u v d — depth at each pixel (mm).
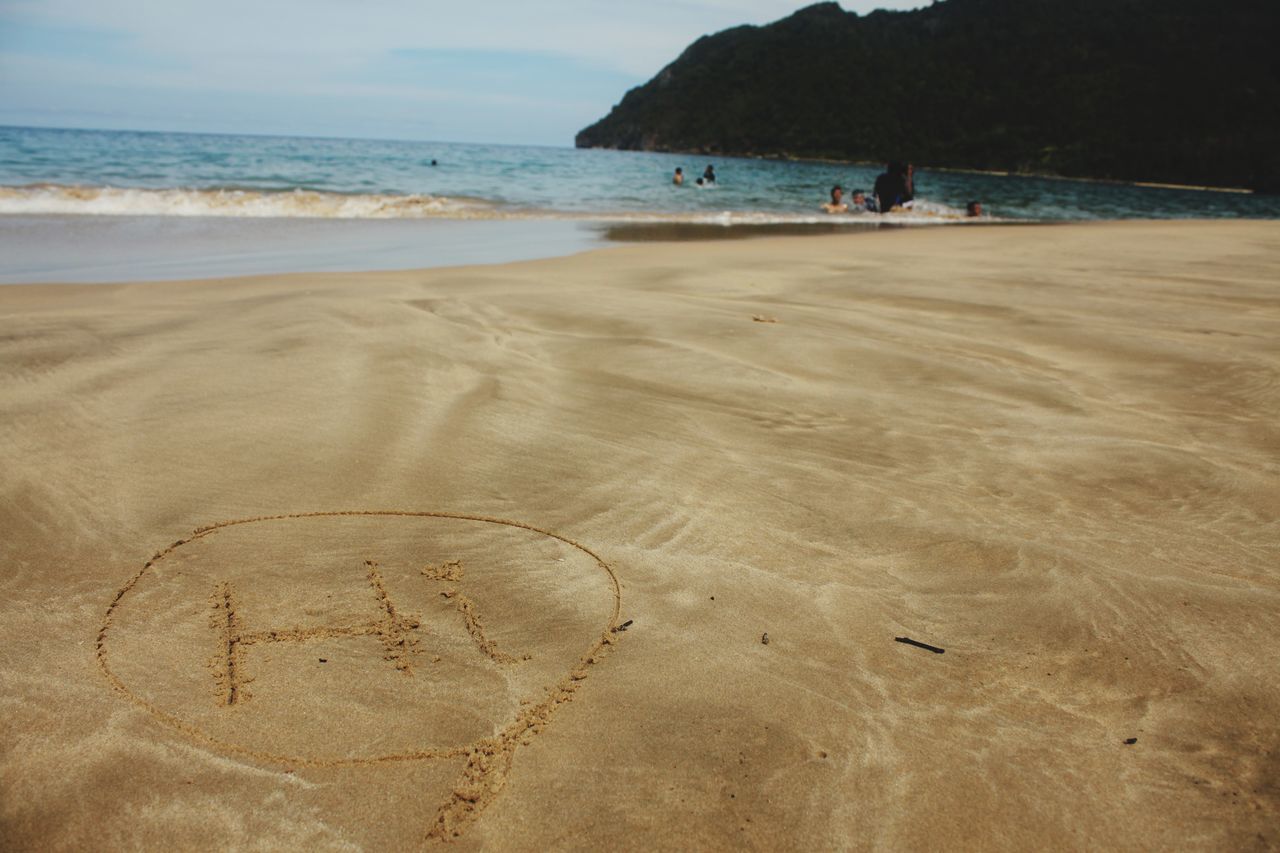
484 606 2551
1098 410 4418
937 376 4996
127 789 1822
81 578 2615
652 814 1788
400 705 2113
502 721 2066
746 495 3307
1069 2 113062
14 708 2049
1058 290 8070
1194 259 10758
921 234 14766
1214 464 3664
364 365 4758
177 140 60000
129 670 2209
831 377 4918
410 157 44312
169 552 2777
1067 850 1722
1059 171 81125
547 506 3176
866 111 120000
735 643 2387
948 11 133500
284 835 1715
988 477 3521
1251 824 1781
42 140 45750
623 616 2508
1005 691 2205
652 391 4539
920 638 2426
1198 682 2234
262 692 2145
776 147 126625
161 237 11336
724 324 6129
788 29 156250
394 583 2654
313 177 23953
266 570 2701
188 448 3551
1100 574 2732
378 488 3273
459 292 7062
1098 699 2176
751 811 1802
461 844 1703
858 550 2904
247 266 9258
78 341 5078
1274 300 7668
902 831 1756
